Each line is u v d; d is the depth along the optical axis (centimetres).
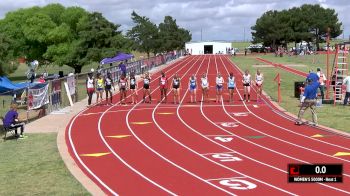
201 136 1972
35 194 1204
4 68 2541
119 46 5344
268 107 2792
